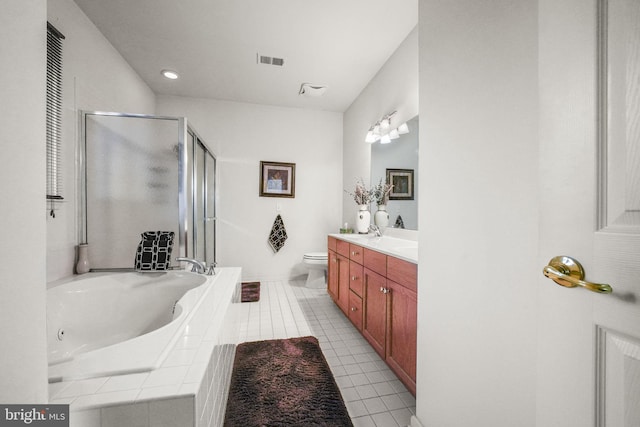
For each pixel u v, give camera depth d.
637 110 0.40
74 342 1.63
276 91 3.34
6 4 0.39
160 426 0.72
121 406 0.69
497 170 0.77
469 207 0.88
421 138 1.15
